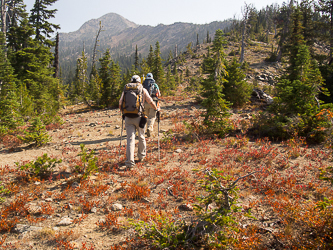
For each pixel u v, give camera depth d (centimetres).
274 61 4956
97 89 2106
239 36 8431
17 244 318
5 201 437
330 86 2048
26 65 2550
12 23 3978
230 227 300
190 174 554
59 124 1248
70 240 329
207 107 878
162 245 282
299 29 3328
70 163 643
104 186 484
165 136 848
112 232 349
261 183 493
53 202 438
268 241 318
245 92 1412
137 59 5106
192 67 6084
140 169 592
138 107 585
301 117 805
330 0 3541
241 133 866
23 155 730
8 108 1120
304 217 349
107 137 941
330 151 654
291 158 629
